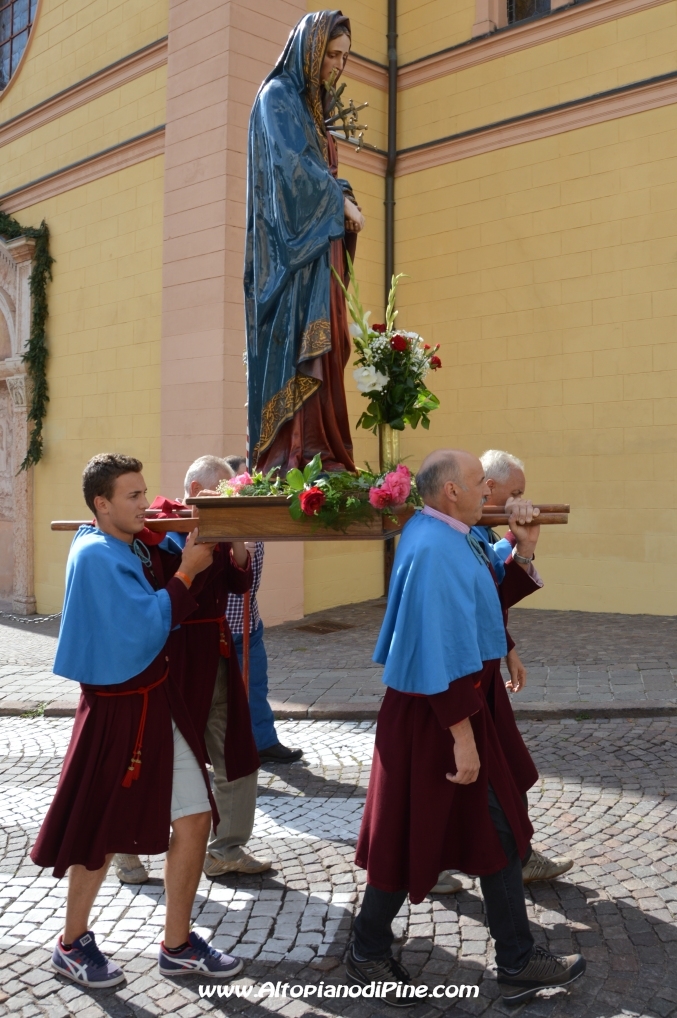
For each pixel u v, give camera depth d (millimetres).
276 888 3529
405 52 10562
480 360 9938
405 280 10570
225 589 3529
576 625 8453
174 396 9211
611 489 9016
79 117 11047
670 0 8562
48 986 2889
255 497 2799
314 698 6211
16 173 12141
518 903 2730
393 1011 2707
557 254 9344
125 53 10352
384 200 10648
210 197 8828
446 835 2719
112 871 3785
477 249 9953
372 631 8688
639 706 5609
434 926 3201
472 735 2617
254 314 3381
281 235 3254
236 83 8734
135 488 2793
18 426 11992
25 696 6680
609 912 3232
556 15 9242
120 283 10375
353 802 4441
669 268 8609
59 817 2742
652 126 8680
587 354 9156
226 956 2945
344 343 3375
